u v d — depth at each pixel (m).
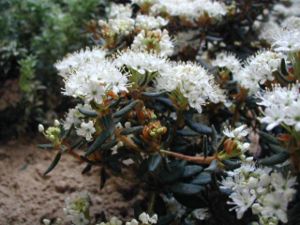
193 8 0.34
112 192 0.34
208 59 0.41
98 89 0.23
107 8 0.43
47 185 0.35
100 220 0.29
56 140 0.25
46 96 0.42
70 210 0.27
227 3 0.40
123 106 0.26
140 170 0.26
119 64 0.26
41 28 0.43
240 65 0.33
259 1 0.41
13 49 0.41
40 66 0.42
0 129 0.41
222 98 0.30
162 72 0.26
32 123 0.41
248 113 0.33
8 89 0.42
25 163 0.38
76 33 0.43
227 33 0.40
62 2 0.47
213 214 0.27
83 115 0.25
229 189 0.25
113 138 0.25
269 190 0.22
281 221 0.23
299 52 0.24
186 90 0.25
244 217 0.26
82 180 0.35
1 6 0.43
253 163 0.25
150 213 0.26
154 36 0.30
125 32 0.33
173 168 0.26
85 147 0.29
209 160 0.25
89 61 0.28
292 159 0.22
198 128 0.26
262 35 0.40
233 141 0.24
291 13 0.46
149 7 0.36
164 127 0.24
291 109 0.20
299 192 0.23
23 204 0.33
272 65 0.26
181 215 0.29
